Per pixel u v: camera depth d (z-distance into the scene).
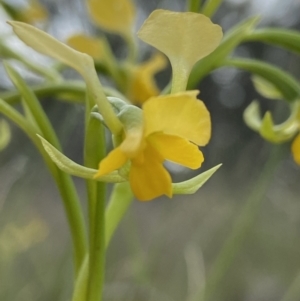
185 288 0.44
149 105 0.12
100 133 0.14
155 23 0.13
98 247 0.15
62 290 0.31
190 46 0.13
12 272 0.39
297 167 0.51
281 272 0.49
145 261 0.39
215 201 0.51
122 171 0.13
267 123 0.17
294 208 0.51
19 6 0.24
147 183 0.13
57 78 0.22
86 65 0.13
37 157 0.36
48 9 0.37
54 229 0.53
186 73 0.13
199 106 0.12
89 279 0.15
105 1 0.23
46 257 0.42
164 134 0.13
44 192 0.57
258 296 0.47
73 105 0.30
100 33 0.37
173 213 0.50
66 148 0.49
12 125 0.38
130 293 0.33
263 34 0.18
